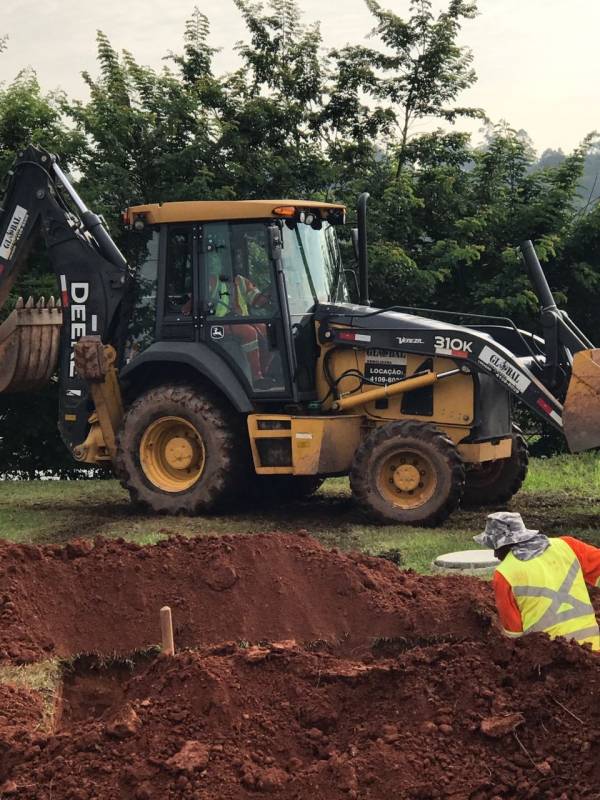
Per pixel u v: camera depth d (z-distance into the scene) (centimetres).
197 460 1186
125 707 532
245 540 780
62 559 774
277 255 1115
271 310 1138
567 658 521
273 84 2302
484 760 480
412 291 2044
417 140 2292
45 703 610
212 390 1188
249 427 1141
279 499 1322
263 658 573
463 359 1105
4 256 1273
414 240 2181
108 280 1223
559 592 549
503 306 1994
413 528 1070
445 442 1076
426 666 553
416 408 1135
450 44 2270
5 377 1290
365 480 1094
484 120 2300
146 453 1181
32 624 707
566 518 1152
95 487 1483
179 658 581
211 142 2120
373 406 1150
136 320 1214
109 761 492
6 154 1936
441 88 2292
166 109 2111
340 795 463
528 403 1090
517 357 1207
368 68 2312
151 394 1171
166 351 1165
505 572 553
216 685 545
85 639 712
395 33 2281
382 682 552
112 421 1225
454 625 696
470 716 506
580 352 1008
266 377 1141
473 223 2098
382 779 471
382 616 715
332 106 2319
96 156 2070
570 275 2120
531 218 2145
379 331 1130
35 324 1289
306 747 514
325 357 1165
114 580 748
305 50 2317
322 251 1205
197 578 748
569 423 1014
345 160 2284
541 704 501
